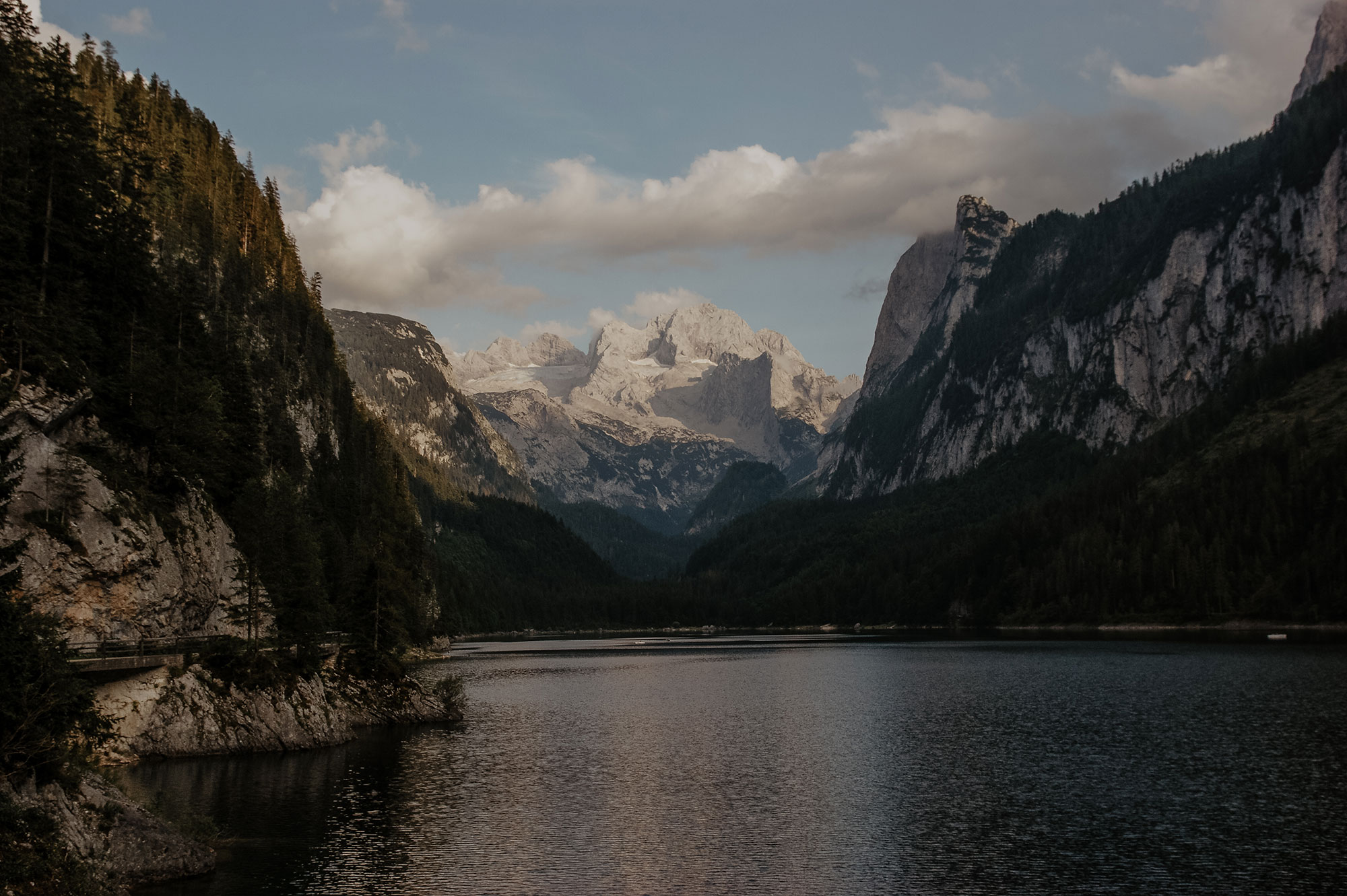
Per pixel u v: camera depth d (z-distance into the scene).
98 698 81.69
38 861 46.91
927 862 61.19
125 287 111.69
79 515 84.31
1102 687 142.38
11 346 83.88
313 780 80.94
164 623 93.31
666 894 55.53
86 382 90.81
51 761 51.81
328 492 184.38
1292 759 87.88
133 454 97.31
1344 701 119.44
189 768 82.31
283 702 94.44
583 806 74.62
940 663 194.12
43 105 102.75
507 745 100.56
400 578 180.25
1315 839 64.69
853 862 61.41
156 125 195.50
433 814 71.56
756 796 78.50
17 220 90.62
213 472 110.56
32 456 81.69
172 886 54.97
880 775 86.25
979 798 77.31
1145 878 57.88
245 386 133.88
